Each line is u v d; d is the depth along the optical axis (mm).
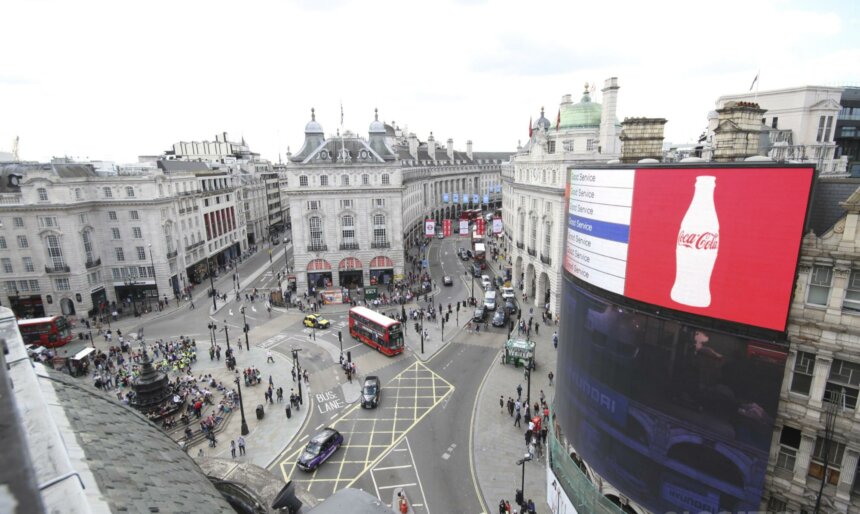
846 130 59875
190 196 83438
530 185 65875
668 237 19469
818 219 16609
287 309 68688
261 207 130000
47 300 66188
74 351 49938
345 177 73438
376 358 51062
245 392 44031
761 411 17734
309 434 37156
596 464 23688
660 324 20094
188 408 39938
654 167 19594
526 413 37594
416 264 93438
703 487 19453
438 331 58438
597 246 22844
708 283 18500
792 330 17078
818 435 17000
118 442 10648
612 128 57500
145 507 8297
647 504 21375
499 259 96562
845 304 16062
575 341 25125
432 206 137375
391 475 32125
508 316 60688
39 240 64562
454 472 32438
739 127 24203
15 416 4672
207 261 91062
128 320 65500
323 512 10219
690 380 19406
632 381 21438
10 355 8578
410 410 40469
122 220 70938
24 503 3711
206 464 17094
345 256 75312
